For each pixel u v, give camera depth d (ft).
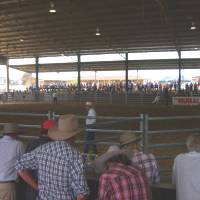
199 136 12.50
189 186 12.00
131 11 102.22
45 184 11.21
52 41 142.92
